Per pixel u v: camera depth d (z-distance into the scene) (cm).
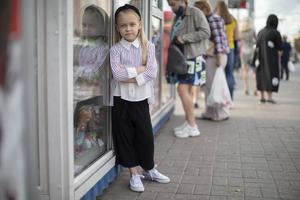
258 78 981
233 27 787
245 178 435
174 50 575
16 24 121
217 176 442
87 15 354
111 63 379
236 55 855
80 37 336
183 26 583
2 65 121
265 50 957
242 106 927
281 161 498
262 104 964
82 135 367
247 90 1148
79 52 336
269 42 953
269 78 962
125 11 378
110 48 390
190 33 576
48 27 290
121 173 450
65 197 307
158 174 420
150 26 538
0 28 121
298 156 520
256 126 701
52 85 296
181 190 401
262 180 429
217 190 400
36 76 297
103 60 384
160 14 633
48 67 294
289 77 1927
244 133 647
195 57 585
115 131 393
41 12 290
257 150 548
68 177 304
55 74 294
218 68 711
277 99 1062
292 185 415
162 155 521
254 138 615
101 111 406
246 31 1119
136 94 383
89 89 362
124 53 380
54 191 306
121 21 379
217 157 514
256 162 494
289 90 1309
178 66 573
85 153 368
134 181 399
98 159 376
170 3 596
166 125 705
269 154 529
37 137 304
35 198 132
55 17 288
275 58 958
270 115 811
